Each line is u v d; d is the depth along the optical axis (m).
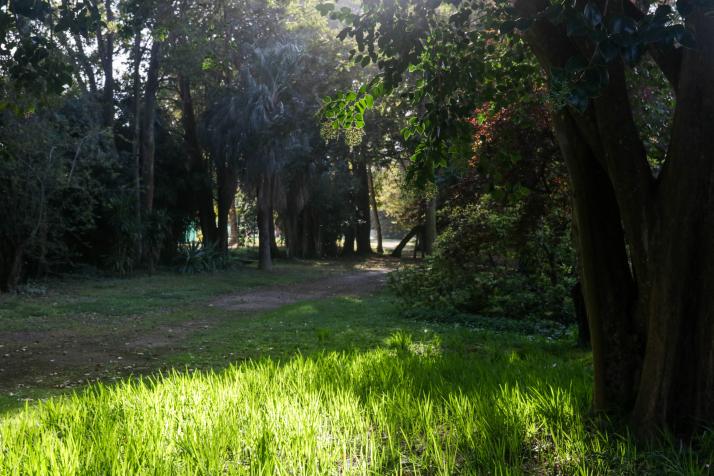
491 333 12.28
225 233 34.62
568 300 13.71
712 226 4.37
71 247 28.25
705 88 4.34
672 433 4.46
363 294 22.78
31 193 21.48
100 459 4.09
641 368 4.89
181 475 3.83
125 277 27.41
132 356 10.53
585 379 6.58
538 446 4.45
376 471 3.90
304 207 43.59
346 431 4.55
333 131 6.36
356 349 9.45
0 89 8.98
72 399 5.90
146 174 30.03
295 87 29.64
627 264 5.08
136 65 30.11
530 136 11.51
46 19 7.29
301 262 40.62
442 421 4.98
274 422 4.71
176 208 34.12
